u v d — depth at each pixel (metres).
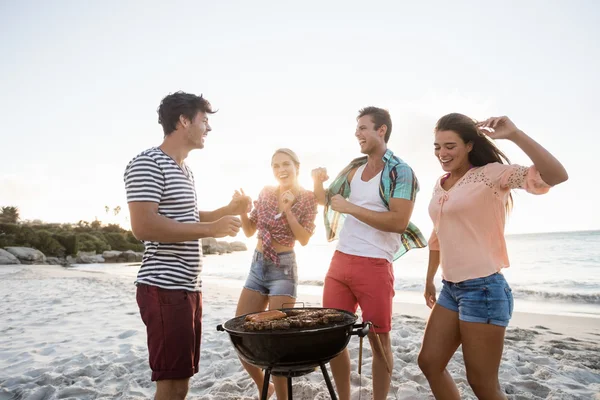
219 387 3.43
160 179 2.13
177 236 2.05
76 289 11.74
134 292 10.92
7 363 4.40
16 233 43.09
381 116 2.89
